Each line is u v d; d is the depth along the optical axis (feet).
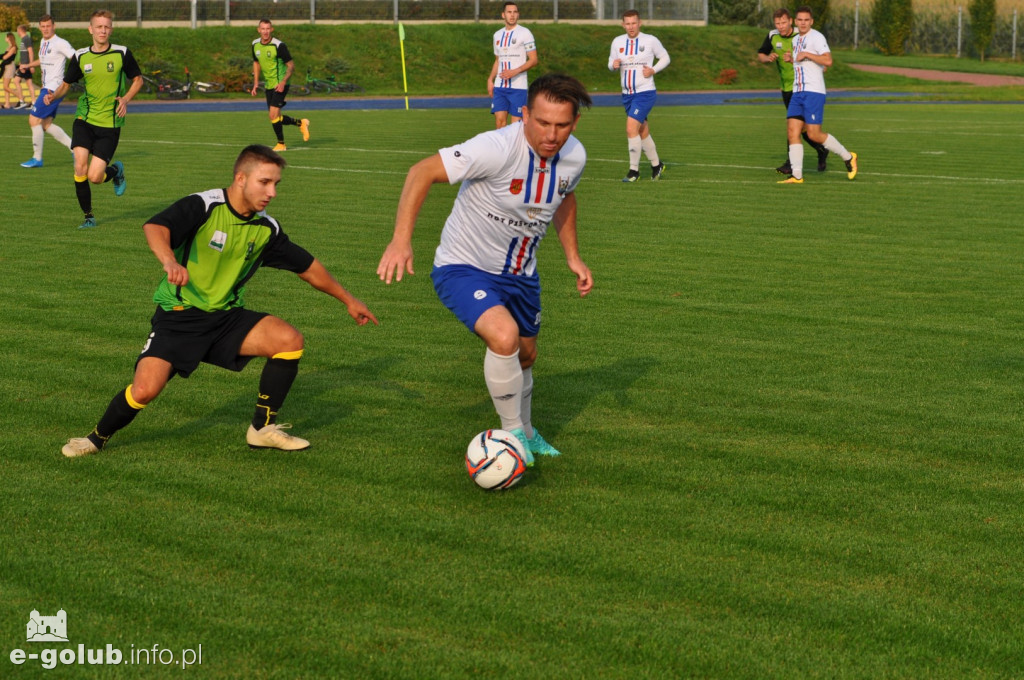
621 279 67.05
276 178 36.27
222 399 44.42
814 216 90.89
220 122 195.72
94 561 29.53
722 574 29.12
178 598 27.48
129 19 331.98
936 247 76.89
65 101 260.21
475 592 27.91
